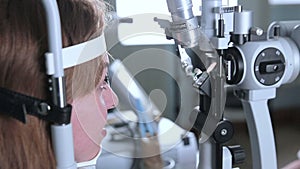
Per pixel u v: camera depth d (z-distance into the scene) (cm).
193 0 70
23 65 50
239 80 76
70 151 48
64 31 53
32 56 50
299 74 84
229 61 75
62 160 48
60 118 47
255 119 81
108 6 66
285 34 81
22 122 50
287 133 304
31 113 49
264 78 77
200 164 76
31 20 51
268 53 76
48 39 47
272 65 77
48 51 47
